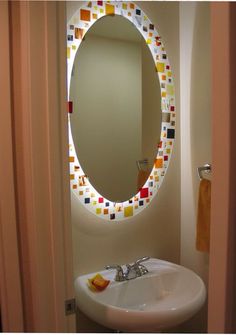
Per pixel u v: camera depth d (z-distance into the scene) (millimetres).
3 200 939
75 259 1395
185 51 1700
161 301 1417
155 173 1681
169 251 1755
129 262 1589
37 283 935
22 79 924
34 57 905
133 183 1598
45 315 948
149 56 1638
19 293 965
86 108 1430
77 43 1380
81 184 1411
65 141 967
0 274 956
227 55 372
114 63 1521
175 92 1741
